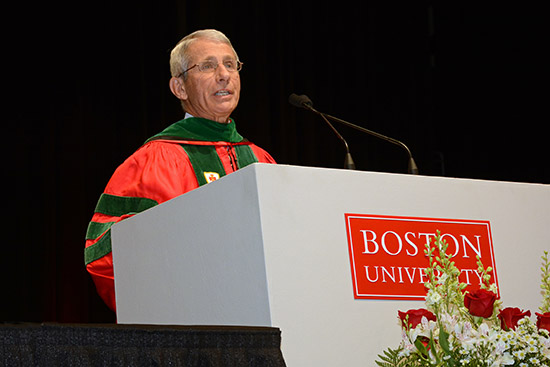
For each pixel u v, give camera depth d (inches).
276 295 72.2
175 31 263.3
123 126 254.1
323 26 308.3
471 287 82.7
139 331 63.1
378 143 310.2
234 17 279.7
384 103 314.8
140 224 91.7
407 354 72.4
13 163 240.5
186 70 148.9
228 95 147.9
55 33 251.1
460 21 315.9
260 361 66.9
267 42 290.0
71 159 246.1
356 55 312.7
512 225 88.2
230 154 146.3
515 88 292.7
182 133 144.9
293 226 74.4
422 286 79.8
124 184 136.3
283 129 285.7
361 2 317.4
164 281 86.4
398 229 80.0
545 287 82.7
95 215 134.0
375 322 76.5
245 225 74.9
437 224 82.7
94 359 60.3
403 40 322.7
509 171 293.0
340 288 75.5
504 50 297.6
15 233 237.5
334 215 76.9
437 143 320.2
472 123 307.9
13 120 242.7
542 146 282.0
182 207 84.2
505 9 297.9
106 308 243.9
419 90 321.1
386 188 80.6
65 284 239.1
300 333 72.6
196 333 65.3
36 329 59.1
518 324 73.1
